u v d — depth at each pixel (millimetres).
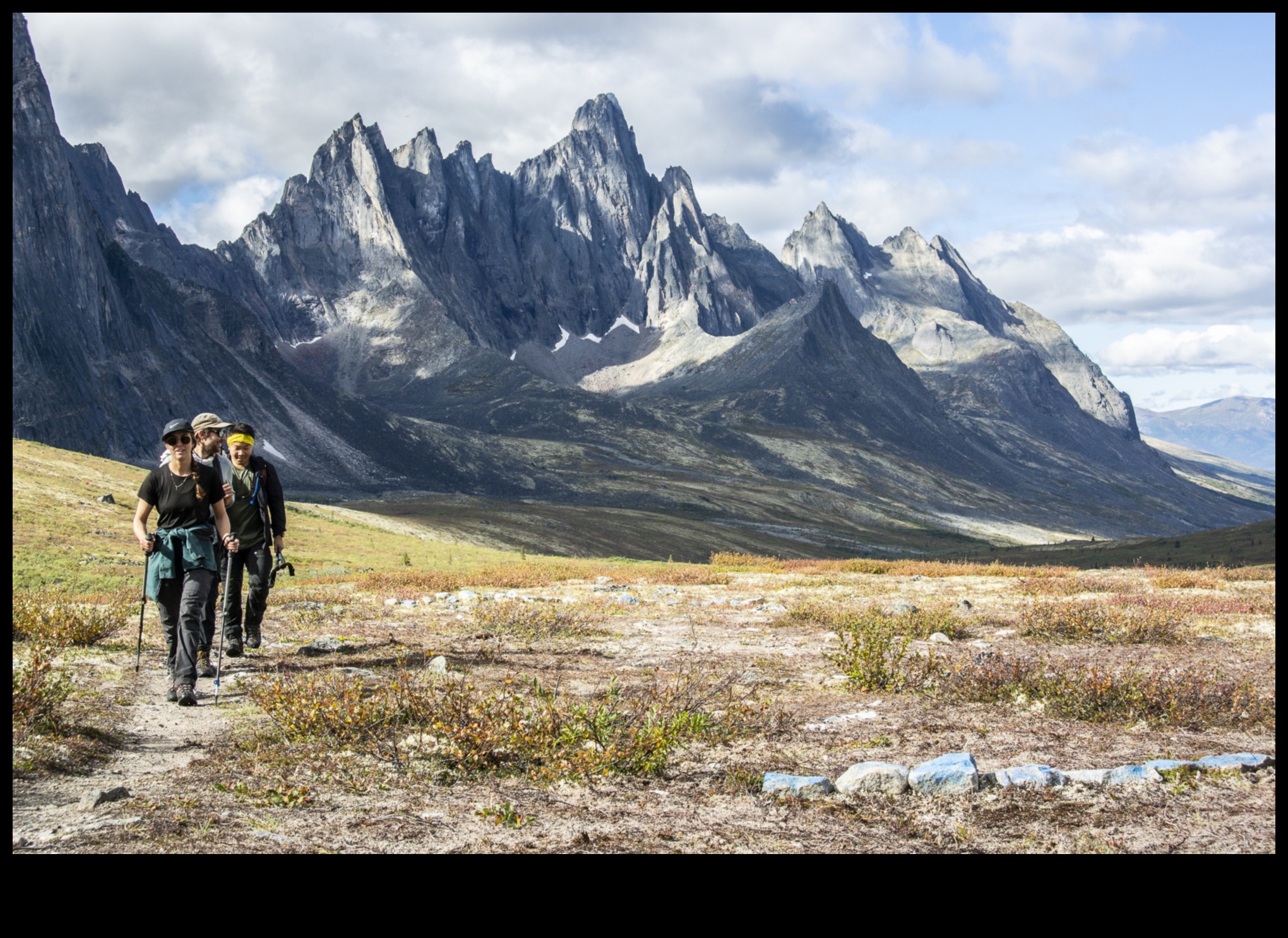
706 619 17266
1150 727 8055
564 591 23250
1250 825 5215
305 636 14102
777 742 7480
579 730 7211
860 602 20297
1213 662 11750
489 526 175125
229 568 11000
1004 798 5844
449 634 14492
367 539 62562
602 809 5633
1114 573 32156
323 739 7258
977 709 8828
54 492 55656
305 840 4891
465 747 6691
